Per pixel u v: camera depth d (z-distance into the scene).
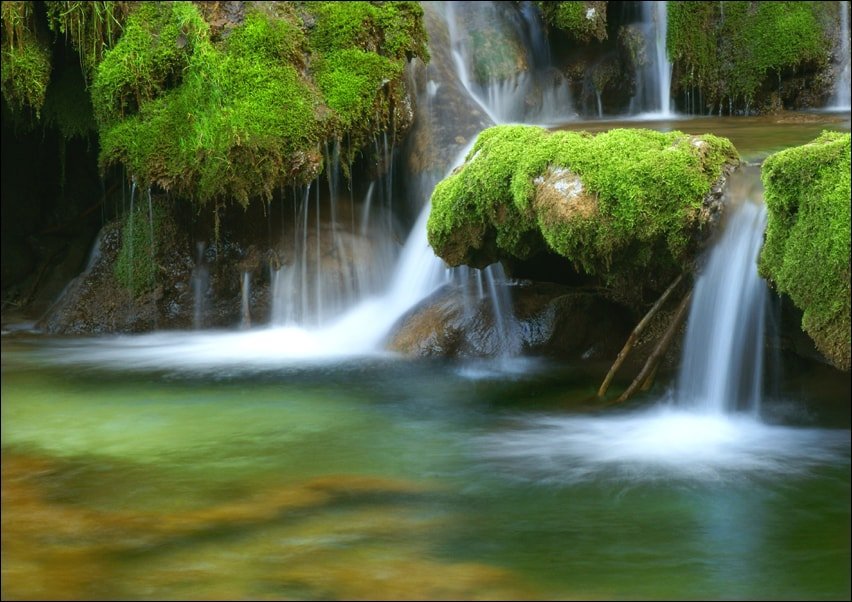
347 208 9.75
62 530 5.61
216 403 7.69
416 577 5.07
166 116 8.62
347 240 9.63
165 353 9.09
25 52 8.91
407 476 6.27
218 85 8.52
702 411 6.98
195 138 8.48
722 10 11.40
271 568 5.18
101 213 11.38
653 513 5.72
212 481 6.25
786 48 11.07
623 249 6.37
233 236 9.80
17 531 5.61
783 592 4.90
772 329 6.90
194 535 5.54
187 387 8.09
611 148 6.40
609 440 6.79
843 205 5.34
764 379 7.08
